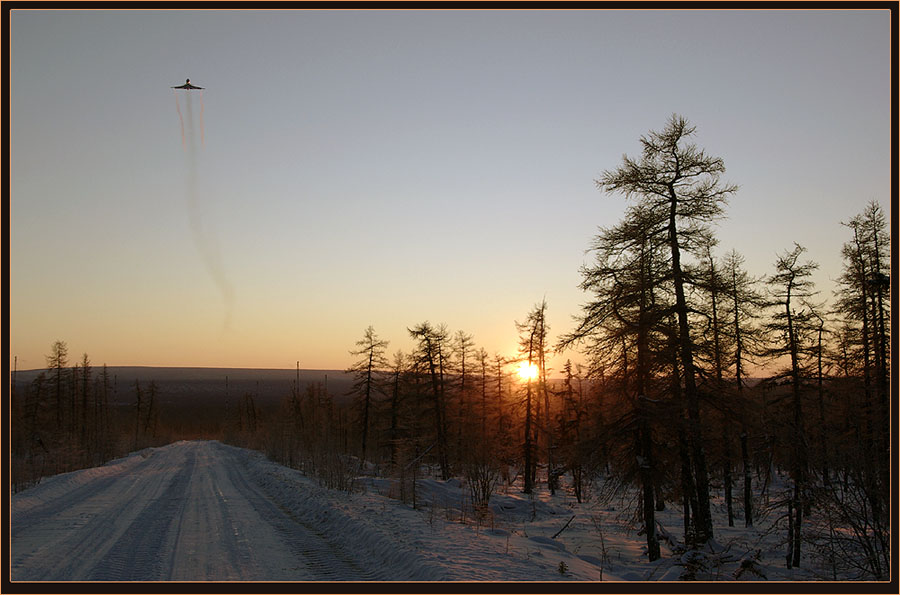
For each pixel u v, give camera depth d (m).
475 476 30.12
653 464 19.00
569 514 32.47
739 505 33.56
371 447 47.50
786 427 19.81
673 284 19.70
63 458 41.59
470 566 11.95
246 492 27.62
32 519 19.05
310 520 19.33
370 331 48.22
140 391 113.94
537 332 39.06
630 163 20.17
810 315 23.97
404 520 17.98
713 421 19.97
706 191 19.39
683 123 19.64
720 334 20.02
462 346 48.09
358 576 11.84
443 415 42.53
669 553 20.91
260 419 125.31
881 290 23.11
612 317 19.83
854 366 23.84
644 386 19.41
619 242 20.03
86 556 13.44
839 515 13.91
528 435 39.00
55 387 72.25
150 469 42.66
